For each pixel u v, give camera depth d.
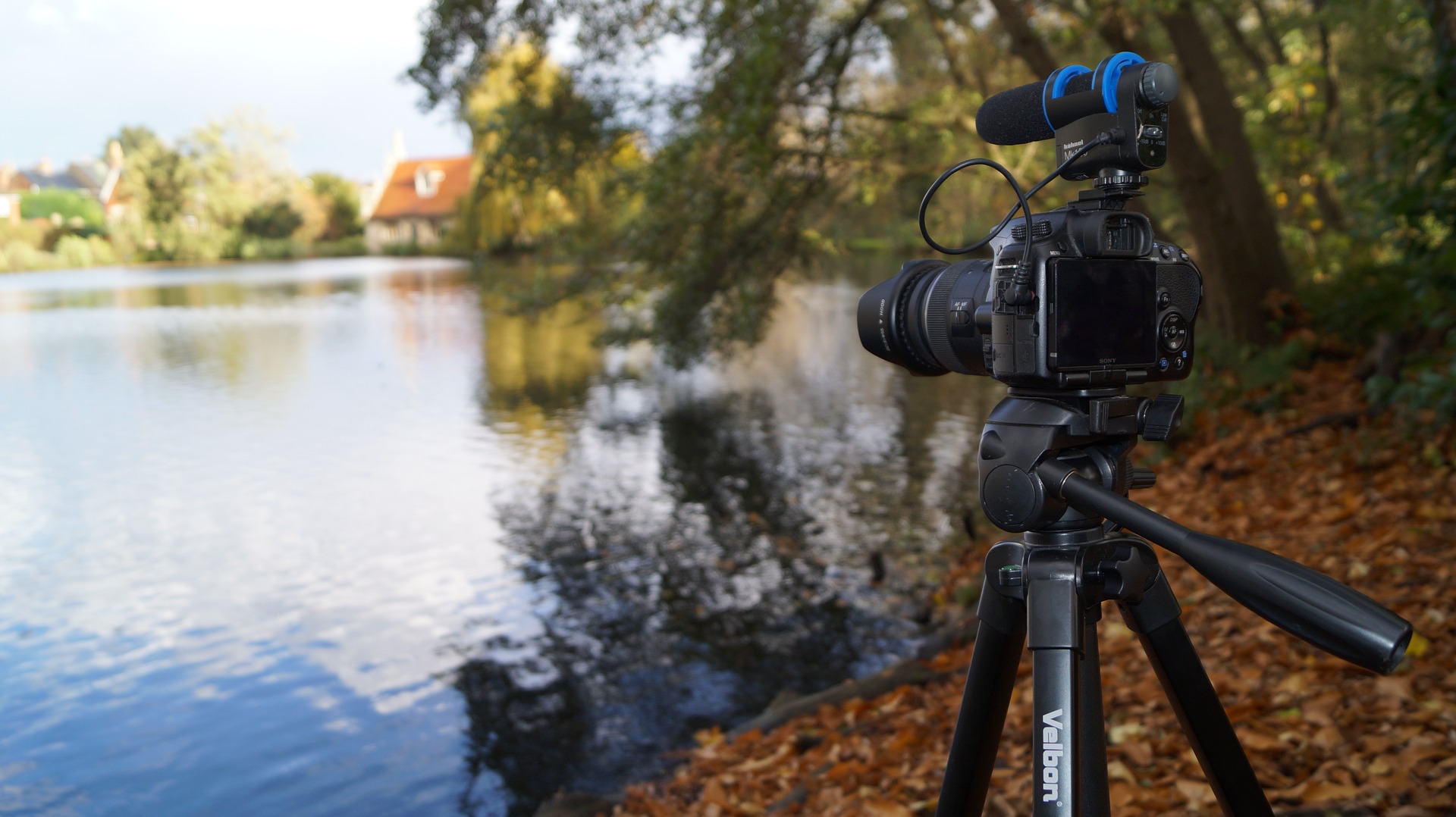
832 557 9.13
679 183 9.66
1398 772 2.65
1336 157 14.70
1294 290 10.19
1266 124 13.05
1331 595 0.92
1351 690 3.32
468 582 9.13
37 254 75.88
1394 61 12.41
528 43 9.94
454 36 9.25
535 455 14.19
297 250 86.94
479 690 6.87
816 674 6.68
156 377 22.30
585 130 10.23
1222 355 9.35
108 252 80.38
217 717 6.70
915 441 13.99
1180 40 10.45
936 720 4.42
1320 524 5.54
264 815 5.50
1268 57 17.77
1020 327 1.20
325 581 9.29
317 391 20.09
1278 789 2.80
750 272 10.56
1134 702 3.88
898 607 7.71
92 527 11.16
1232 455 7.54
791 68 9.56
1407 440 6.25
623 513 11.16
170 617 8.48
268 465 13.97
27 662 7.63
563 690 6.78
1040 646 1.19
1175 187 10.61
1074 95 1.23
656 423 16.16
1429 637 3.58
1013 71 14.20
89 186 102.75
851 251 14.20
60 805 5.70
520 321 32.38
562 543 10.19
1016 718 3.98
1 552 10.31
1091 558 1.21
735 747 5.03
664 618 7.98
